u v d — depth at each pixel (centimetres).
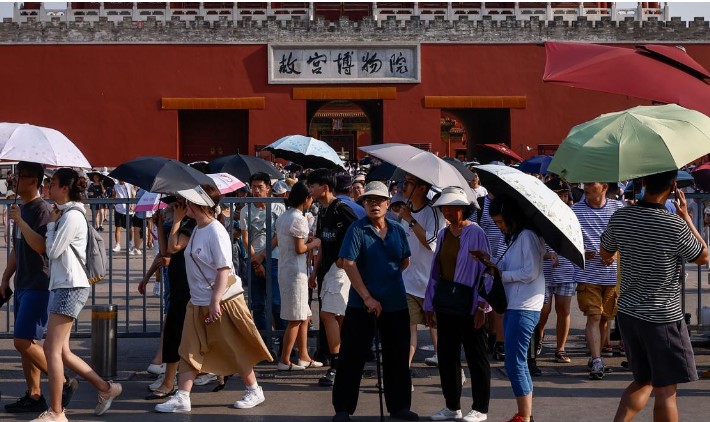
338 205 1055
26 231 887
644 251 757
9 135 916
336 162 1766
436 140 4481
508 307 841
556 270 1134
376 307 880
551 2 5069
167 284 1103
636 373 773
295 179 1817
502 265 848
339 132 6625
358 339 901
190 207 923
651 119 808
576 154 808
